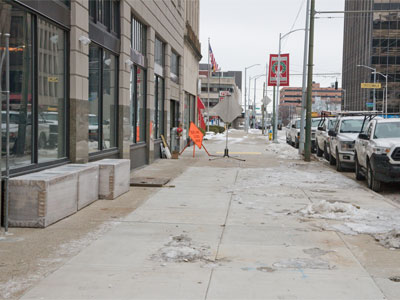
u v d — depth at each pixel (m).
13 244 6.57
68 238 6.93
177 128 23.88
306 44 25.34
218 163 19.22
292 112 162.50
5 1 7.66
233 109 21.80
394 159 11.69
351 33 127.19
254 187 12.52
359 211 8.97
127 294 4.76
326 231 7.55
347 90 132.00
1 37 7.58
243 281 5.17
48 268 5.55
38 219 7.47
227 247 6.57
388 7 102.25
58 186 7.94
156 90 20.67
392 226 7.84
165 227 7.74
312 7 21.25
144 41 17.98
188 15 31.14
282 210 9.32
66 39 10.39
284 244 6.75
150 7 17.86
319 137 23.97
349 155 16.69
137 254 6.17
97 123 12.55
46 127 9.53
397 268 5.66
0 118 7.31
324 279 5.25
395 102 102.75
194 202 10.12
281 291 4.88
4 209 7.43
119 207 9.40
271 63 37.53
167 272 5.46
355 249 6.50
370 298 4.70
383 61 102.75
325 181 13.94
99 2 12.53
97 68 12.45
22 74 8.47
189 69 31.30
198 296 4.73
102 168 10.20
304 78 25.02
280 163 19.70
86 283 5.07
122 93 14.36
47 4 9.19
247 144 35.06
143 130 18.19
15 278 5.20
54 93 9.88
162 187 12.26
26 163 8.66
